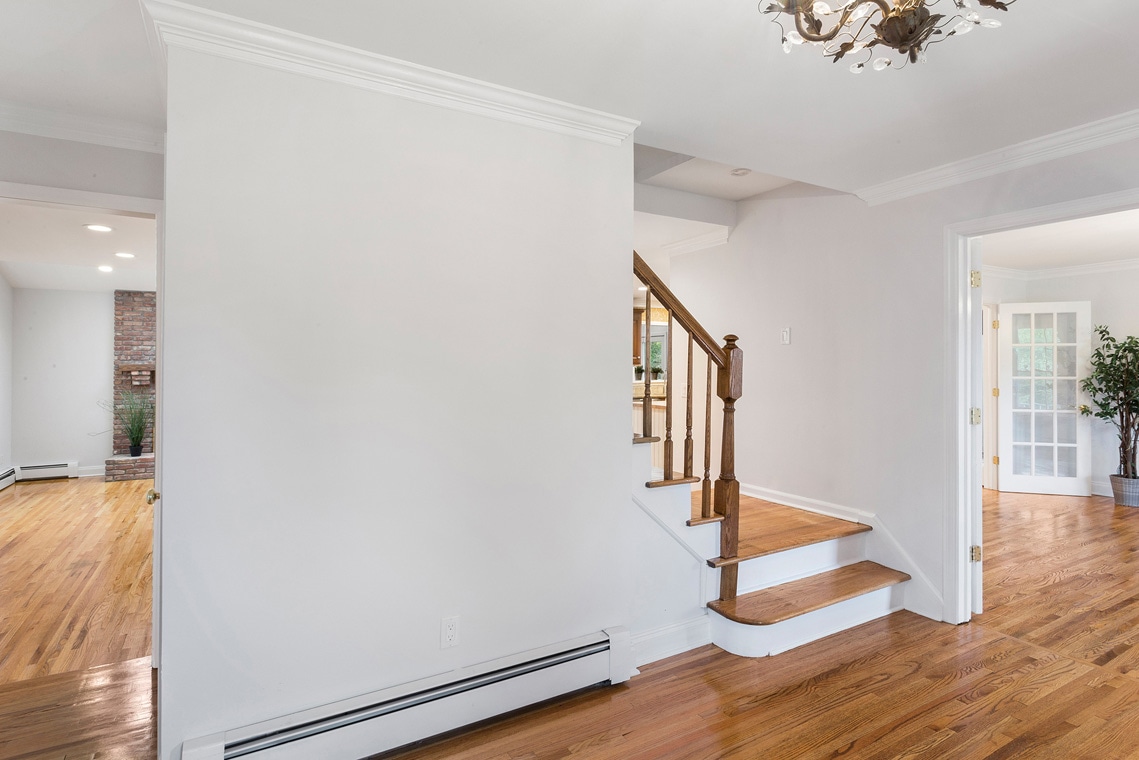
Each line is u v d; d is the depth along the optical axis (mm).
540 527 2361
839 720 2254
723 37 1878
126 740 2102
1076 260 6109
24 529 5301
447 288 2170
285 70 1904
